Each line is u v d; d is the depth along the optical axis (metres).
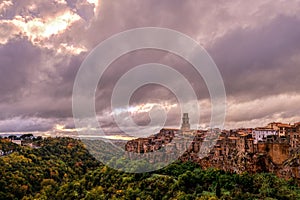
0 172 190.62
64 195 169.38
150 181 141.00
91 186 168.75
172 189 128.88
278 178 127.94
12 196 172.88
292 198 105.94
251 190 118.62
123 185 150.75
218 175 133.88
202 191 123.75
